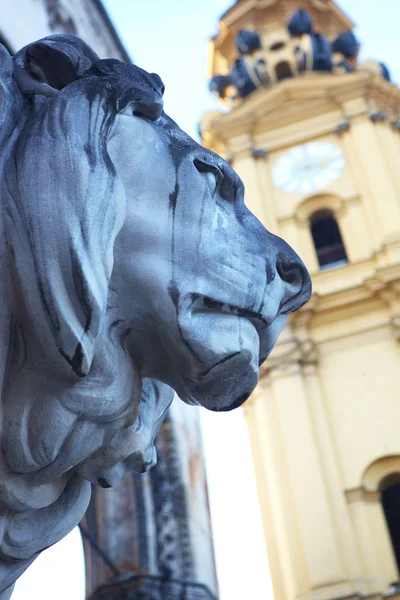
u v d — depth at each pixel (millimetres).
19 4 6062
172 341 1594
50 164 1465
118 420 1587
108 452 1629
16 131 1586
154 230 1598
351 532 22094
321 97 30625
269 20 36469
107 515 8992
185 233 1617
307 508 22578
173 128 1763
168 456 9273
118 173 1607
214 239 1634
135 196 1612
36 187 1447
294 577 21672
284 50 34656
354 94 30516
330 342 25672
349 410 24172
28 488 1549
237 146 30344
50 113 1543
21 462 1494
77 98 1566
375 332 25438
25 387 1473
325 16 36969
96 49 7812
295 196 28828
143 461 1698
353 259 26906
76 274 1396
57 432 1490
